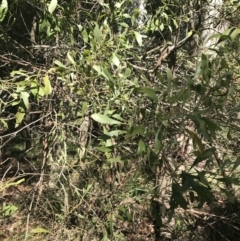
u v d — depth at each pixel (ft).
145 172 8.91
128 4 11.14
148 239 10.69
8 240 10.02
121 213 10.16
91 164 10.40
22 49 10.62
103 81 8.70
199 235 10.94
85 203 10.14
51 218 10.37
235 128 6.39
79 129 9.66
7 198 11.07
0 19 8.03
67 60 9.68
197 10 11.37
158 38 13.16
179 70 12.08
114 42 9.45
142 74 10.21
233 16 11.57
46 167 11.25
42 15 9.37
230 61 9.16
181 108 5.67
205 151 5.14
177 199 5.07
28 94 7.07
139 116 7.87
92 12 11.10
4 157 15.83
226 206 11.14
